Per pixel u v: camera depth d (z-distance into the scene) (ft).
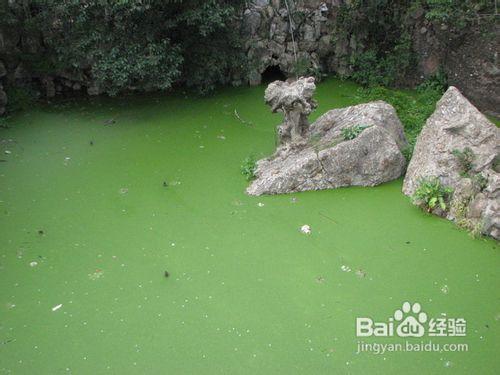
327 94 37.40
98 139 30.94
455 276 20.52
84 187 26.32
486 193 23.03
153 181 26.89
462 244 22.21
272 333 18.08
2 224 23.43
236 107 35.14
